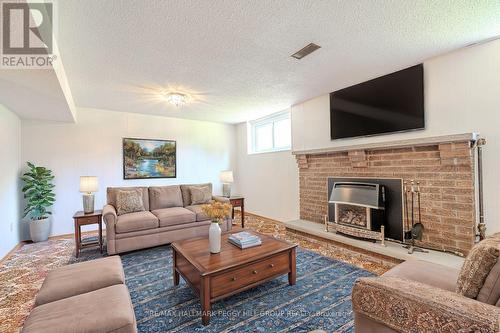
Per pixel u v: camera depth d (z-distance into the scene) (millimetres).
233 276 1913
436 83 2596
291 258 2271
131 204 3566
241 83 3230
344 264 2730
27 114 3645
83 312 1211
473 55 2350
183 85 3264
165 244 3549
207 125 5773
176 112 4828
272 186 5059
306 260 2857
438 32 2084
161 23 1870
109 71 2758
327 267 2658
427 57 2590
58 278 1580
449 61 2500
